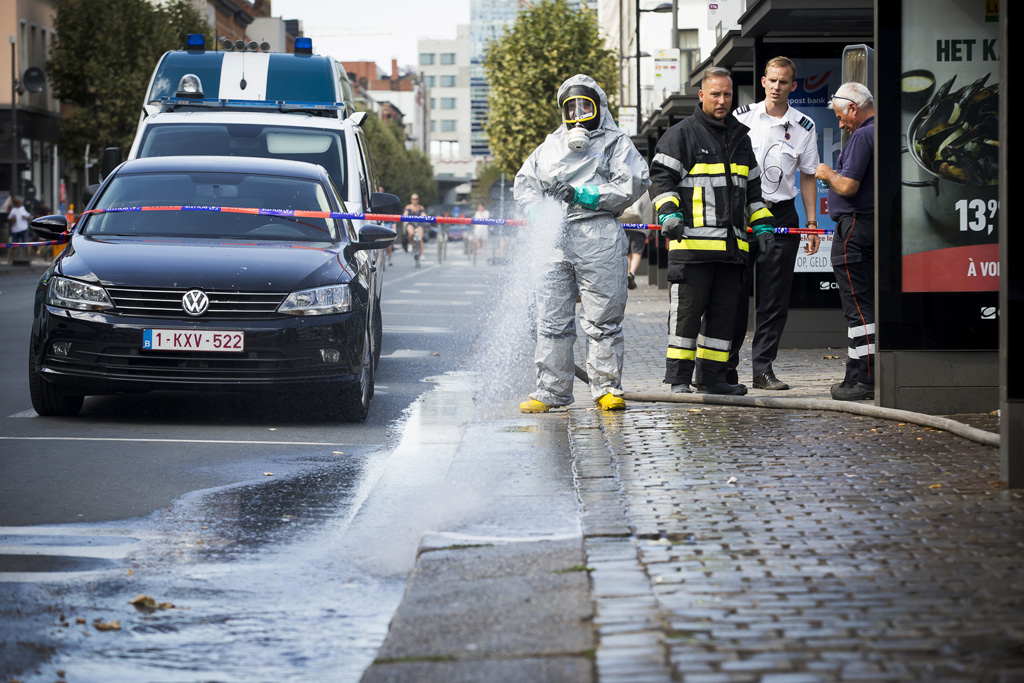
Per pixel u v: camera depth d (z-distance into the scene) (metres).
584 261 8.84
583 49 53.09
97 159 58.62
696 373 9.61
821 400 8.62
